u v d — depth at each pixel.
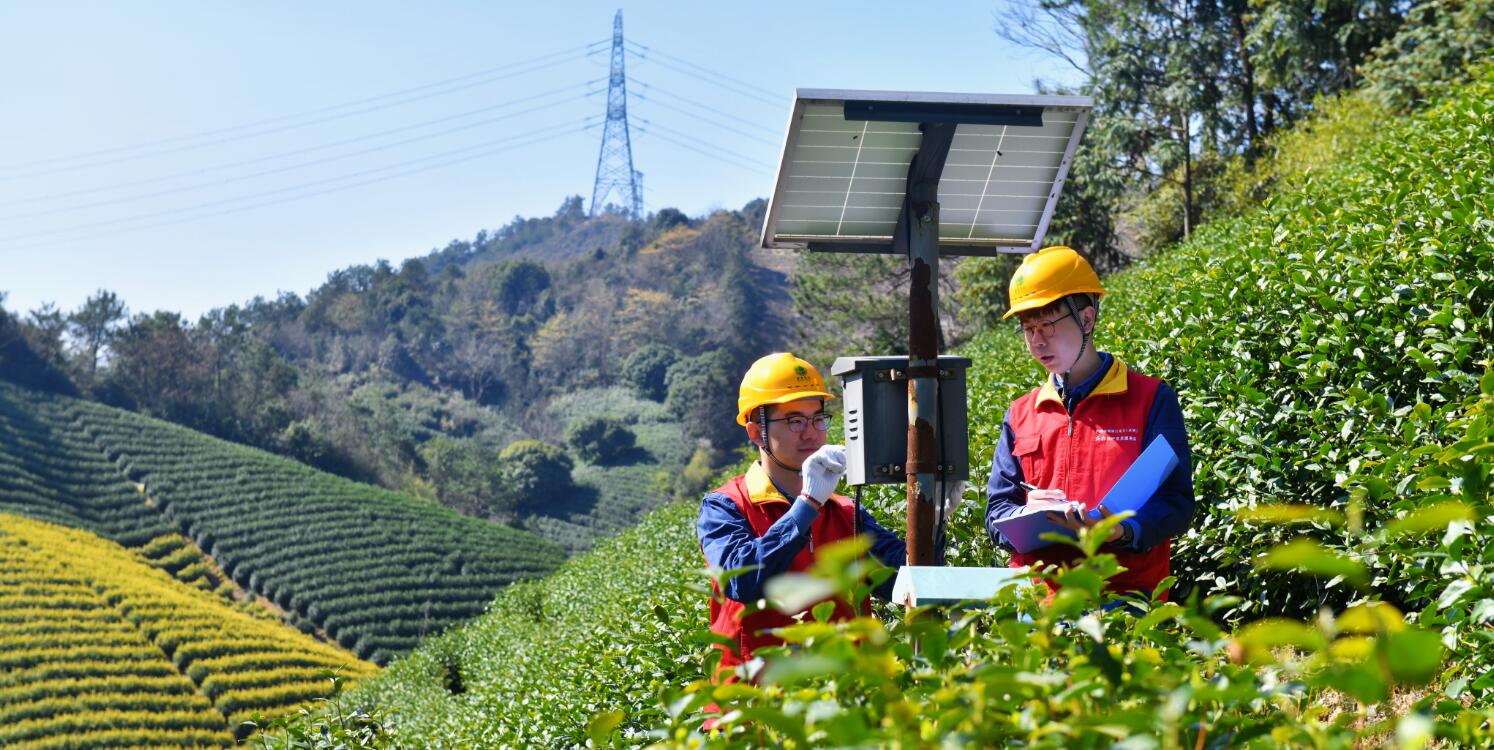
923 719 1.42
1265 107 27.88
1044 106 3.80
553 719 7.20
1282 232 6.42
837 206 4.11
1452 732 1.43
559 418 139.25
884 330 37.53
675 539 14.22
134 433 91.31
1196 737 1.51
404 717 20.67
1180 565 5.15
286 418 111.19
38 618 50.88
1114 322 7.83
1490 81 9.98
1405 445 4.03
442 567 75.06
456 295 169.75
